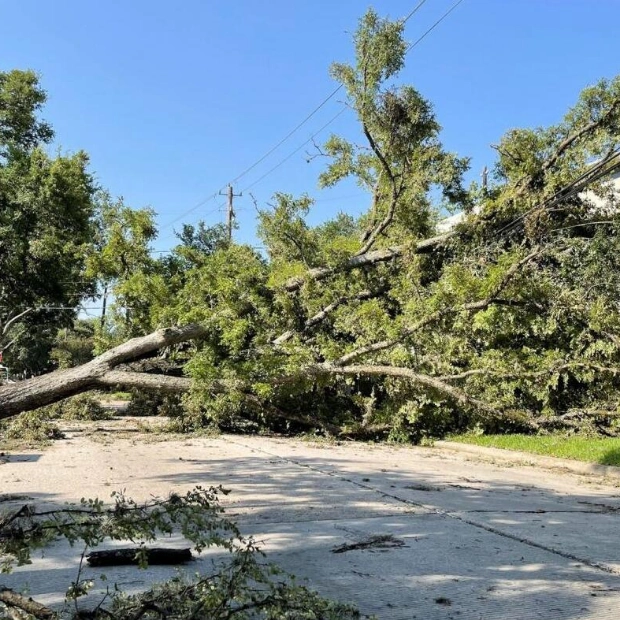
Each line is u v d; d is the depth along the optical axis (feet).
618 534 20.88
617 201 48.98
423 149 52.49
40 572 15.56
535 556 18.01
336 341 36.19
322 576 15.72
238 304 27.89
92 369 18.80
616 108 47.47
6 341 129.90
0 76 59.31
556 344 39.45
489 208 47.57
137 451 40.50
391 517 22.71
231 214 101.35
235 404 23.67
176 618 10.29
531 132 50.34
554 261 46.57
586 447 40.16
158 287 30.60
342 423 50.78
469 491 28.81
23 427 46.19
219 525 11.25
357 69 51.44
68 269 48.96
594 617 13.33
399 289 40.60
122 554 16.25
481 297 28.22
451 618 13.08
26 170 46.73
